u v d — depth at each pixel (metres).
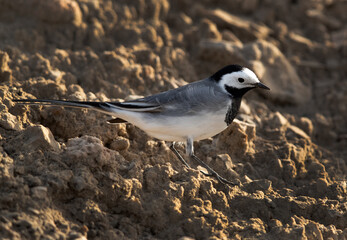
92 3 16.55
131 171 9.70
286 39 18.38
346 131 15.49
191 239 8.59
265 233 9.31
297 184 11.78
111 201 9.11
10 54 13.88
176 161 11.27
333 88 16.88
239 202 10.09
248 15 19.27
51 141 9.77
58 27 15.60
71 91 12.43
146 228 9.14
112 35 16.52
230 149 12.10
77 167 9.18
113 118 11.48
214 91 10.05
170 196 9.39
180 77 15.42
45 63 13.67
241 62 15.77
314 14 19.58
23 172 8.81
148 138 11.59
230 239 9.02
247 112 14.34
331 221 10.06
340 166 13.24
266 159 12.15
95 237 8.51
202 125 9.99
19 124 10.28
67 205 8.75
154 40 16.55
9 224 7.79
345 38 18.77
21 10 15.59
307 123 14.77
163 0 18.14
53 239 7.89
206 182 10.00
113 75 14.06
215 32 16.78
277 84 15.93
